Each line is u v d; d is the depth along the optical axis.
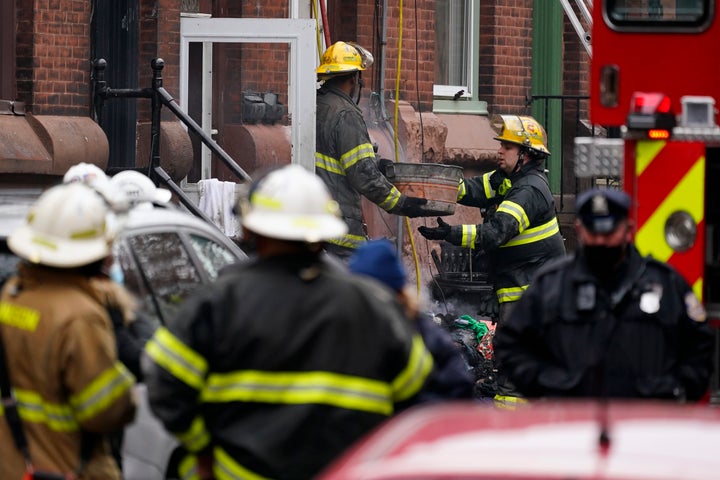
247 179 31.16
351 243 33.00
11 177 31.58
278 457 13.46
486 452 9.43
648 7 19.58
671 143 18.31
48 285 14.61
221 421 13.67
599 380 11.17
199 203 33.00
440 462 9.28
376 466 9.41
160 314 17.77
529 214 31.25
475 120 46.69
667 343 16.12
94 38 33.91
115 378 14.41
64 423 14.55
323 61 33.50
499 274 31.97
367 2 42.44
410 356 13.87
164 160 34.41
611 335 16.09
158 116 31.20
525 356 16.55
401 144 42.72
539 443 9.62
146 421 17.23
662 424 10.26
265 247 14.02
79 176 19.69
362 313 13.75
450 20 46.94
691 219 18.28
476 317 38.88
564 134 50.09
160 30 35.16
